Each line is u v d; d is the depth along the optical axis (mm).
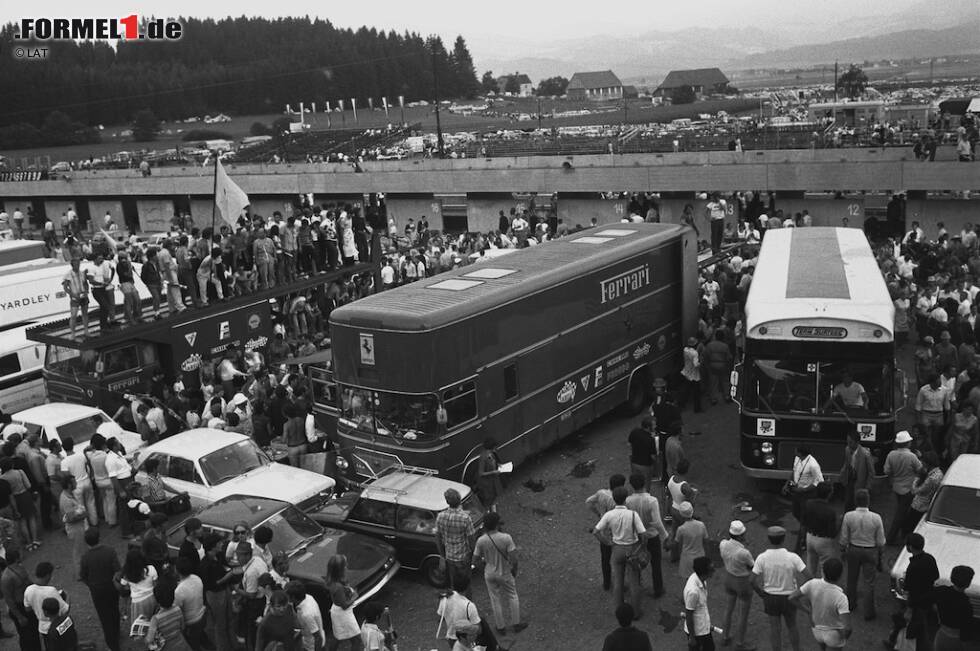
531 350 17438
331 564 11008
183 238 23828
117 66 165125
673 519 13812
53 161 99125
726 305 23719
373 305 15883
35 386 24625
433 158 57125
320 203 57031
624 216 45312
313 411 18656
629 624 9289
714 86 186750
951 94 105812
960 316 20031
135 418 19578
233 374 21219
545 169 47156
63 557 16188
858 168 38031
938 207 37188
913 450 15734
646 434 15195
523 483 17656
